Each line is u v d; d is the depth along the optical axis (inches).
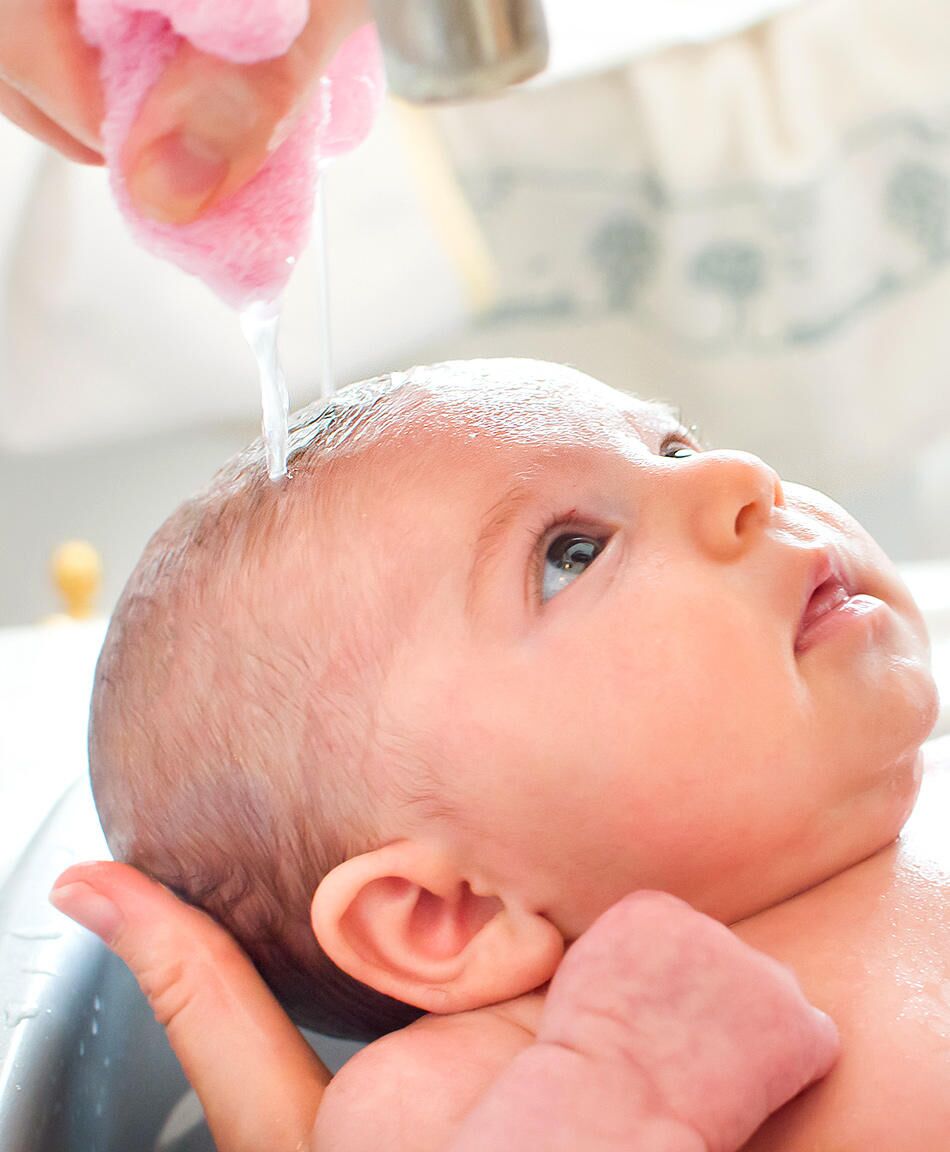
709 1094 23.2
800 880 29.3
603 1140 22.9
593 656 28.7
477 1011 29.6
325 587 30.2
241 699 30.8
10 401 72.8
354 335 75.8
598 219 76.7
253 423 80.0
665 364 79.0
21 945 32.5
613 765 28.4
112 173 24.7
